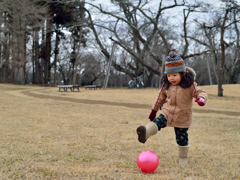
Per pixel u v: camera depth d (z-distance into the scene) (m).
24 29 38.03
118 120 7.44
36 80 48.12
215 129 6.15
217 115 9.15
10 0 35.59
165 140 4.88
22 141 4.58
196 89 3.15
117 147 4.30
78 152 3.92
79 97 16.86
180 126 3.26
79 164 3.31
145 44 28.58
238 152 4.03
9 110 9.23
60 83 57.00
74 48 47.28
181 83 3.21
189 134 5.54
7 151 3.88
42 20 36.81
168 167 3.25
